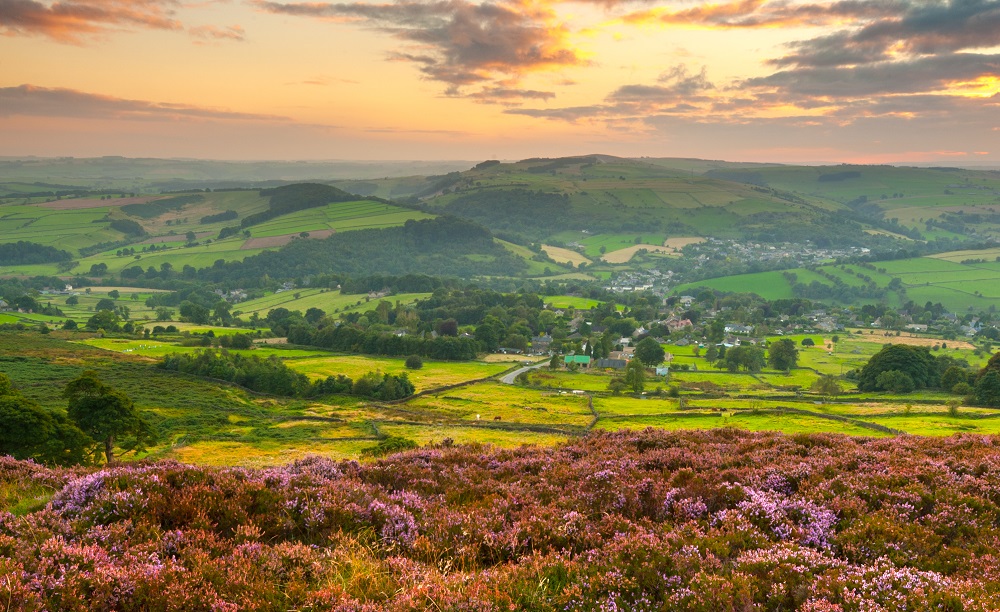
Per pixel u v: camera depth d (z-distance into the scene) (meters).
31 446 43.12
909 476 15.57
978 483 15.09
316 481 14.77
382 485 17.12
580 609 9.59
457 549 12.26
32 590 8.65
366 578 10.22
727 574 10.61
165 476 13.66
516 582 10.28
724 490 15.04
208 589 9.38
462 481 17.56
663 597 10.09
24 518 11.06
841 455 18.59
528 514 14.22
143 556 10.16
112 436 53.28
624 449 22.20
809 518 13.23
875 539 12.10
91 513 11.70
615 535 12.47
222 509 12.45
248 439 77.38
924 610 9.15
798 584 10.21
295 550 10.91
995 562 11.09
